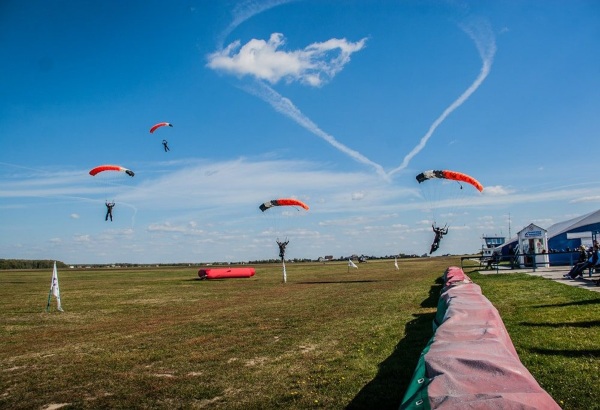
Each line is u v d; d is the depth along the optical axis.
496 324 6.66
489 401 3.66
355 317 14.37
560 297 14.74
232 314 16.64
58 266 177.25
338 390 7.07
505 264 44.69
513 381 4.20
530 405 3.62
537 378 6.73
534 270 28.00
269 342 11.12
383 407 6.29
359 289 25.28
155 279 46.03
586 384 6.39
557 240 33.41
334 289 26.14
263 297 23.00
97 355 10.48
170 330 13.57
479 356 4.82
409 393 4.52
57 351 11.16
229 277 43.97
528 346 8.50
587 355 7.76
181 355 10.12
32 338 13.13
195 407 6.76
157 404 6.96
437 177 26.23
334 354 9.44
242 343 11.15
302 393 7.04
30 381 8.51
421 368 4.94
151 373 8.73
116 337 12.77
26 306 21.47
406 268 56.09
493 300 15.29
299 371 8.30
